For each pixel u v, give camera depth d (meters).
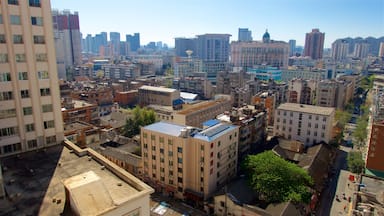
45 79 37.84
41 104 37.91
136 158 84.06
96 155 32.75
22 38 35.22
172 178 72.75
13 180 27.41
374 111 105.38
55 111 39.31
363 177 52.56
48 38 37.38
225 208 62.56
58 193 25.19
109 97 159.38
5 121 35.03
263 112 107.00
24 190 25.64
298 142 95.75
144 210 23.80
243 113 100.75
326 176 85.88
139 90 172.12
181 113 114.06
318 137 100.94
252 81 181.50
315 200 71.69
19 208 22.88
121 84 191.12
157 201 71.69
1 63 33.97
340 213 69.56
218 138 68.75
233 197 62.72
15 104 35.62
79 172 29.19
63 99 111.94
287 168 65.50
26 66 35.97
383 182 50.34
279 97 163.75
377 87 159.88
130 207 22.55
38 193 25.14
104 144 98.19
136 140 101.38
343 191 79.81
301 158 88.44
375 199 44.16
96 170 29.52
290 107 109.00
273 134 112.75
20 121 36.22
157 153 74.25
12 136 35.78
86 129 88.56
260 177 63.72
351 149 110.25
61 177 28.12
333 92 154.25
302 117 102.75
